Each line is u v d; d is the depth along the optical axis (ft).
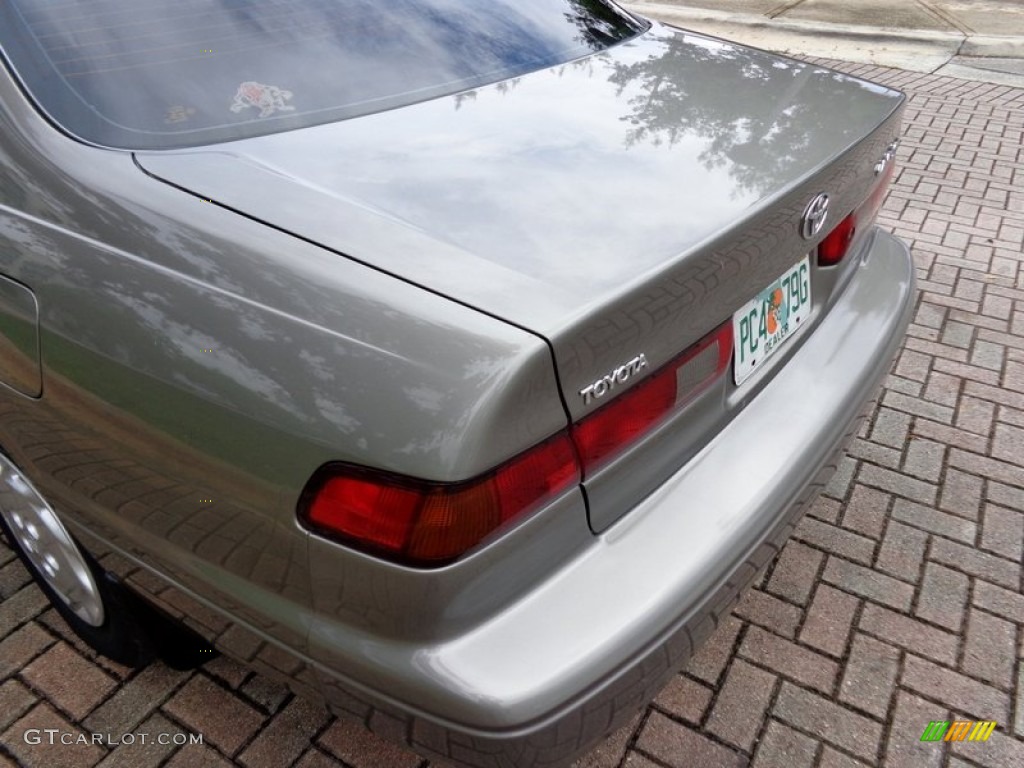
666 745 5.80
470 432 3.46
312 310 3.88
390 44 5.93
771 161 5.08
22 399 4.97
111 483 4.69
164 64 5.32
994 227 13.43
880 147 6.13
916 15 27.53
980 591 7.00
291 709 6.03
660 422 4.38
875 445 8.70
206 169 4.66
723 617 4.66
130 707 6.06
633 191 4.58
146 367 4.21
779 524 4.91
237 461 3.98
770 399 5.37
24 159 4.92
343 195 4.44
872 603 6.90
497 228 4.20
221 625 4.57
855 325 6.33
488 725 3.66
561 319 3.62
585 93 5.77
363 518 3.65
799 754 5.74
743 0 30.22
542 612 3.89
